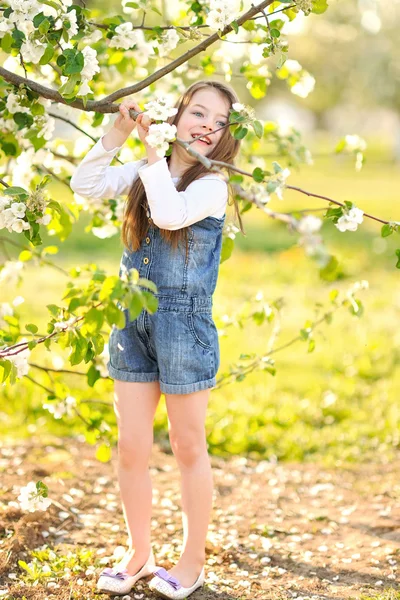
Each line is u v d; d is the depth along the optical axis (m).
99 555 3.19
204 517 2.85
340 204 2.48
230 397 5.86
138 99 3.78
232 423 5.29
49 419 5.25
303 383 6.23
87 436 3.45
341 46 19.20
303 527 3.68
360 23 18.28
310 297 9.28
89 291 2.25
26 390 5.59
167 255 2.70
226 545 3.40
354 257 11.72
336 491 4.23
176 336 2.68
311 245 1.91
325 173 30.47
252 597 2.90
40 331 7.11
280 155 4.00
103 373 3.36
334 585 3.04
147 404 2.81
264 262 11.68
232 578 3.08
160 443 4.93
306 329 3.61
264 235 14.76
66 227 3.40
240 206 3.31
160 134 2.34
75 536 3.38
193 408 2.75
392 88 19.50
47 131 3.08
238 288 9.74
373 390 6.09
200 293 2.74
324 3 2.62
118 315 2.14
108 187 2.89
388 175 30.14
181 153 2.84
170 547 3.32
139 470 2.85
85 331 2.41
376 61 18.94
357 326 7.88
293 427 5.32
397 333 7.58
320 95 21.56
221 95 2.85
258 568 3.20
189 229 2.71
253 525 3.64
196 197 2.65
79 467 4.34
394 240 13.91
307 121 46.66
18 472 4.14
